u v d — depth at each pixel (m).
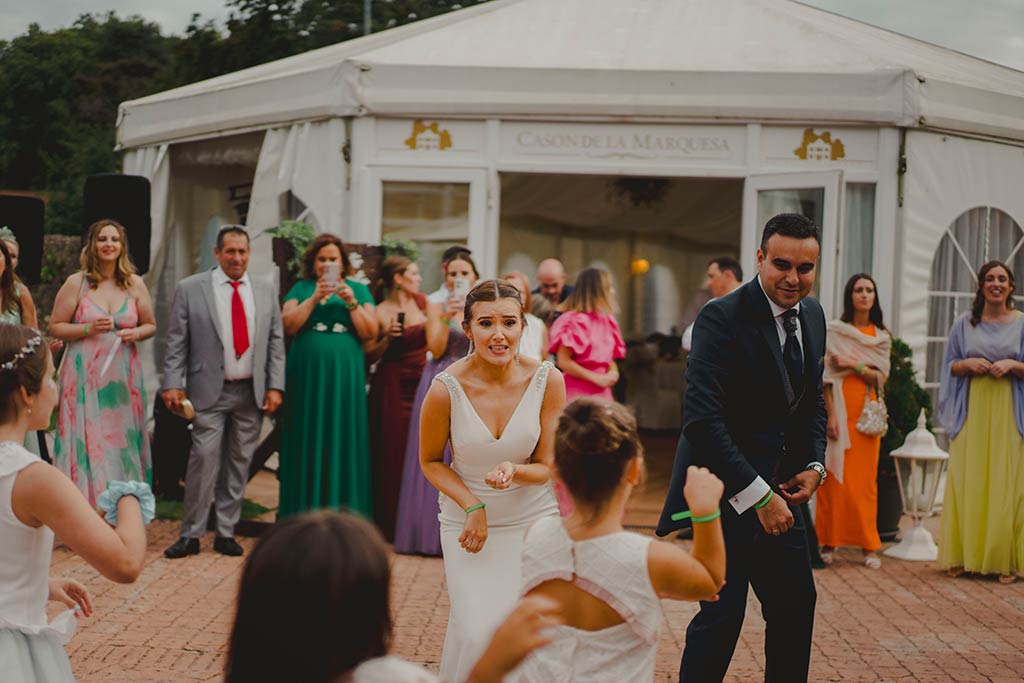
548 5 12.07
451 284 7.82
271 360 7.65
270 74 11.64
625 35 10.84
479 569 4.10
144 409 7.48
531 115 9.68
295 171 10.31
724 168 9.57
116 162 23.78
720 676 4.14
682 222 15.05
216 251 7.57
